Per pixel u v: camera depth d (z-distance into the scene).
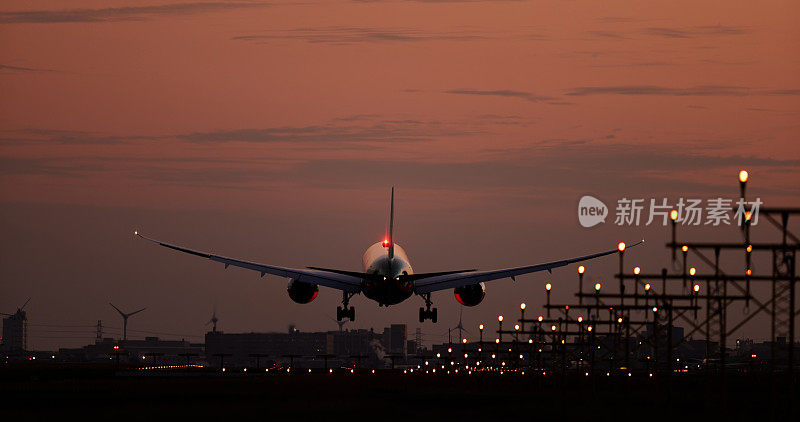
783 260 159.38
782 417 188.75
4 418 177.00
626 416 194.62
